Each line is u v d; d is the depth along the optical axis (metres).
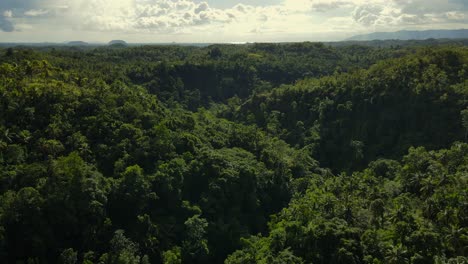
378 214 83.50
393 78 149.88
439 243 70.00
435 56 157.38
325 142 152.50
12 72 121.56
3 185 85.94
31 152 94.06
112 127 108.50
